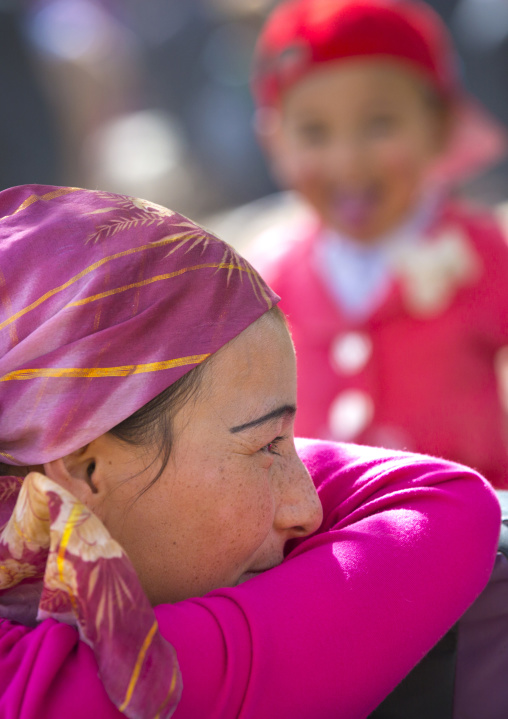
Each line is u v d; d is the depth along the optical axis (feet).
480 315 11.07
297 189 12.08
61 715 3.91
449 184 12.43
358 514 5.47
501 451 11.11
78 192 5.32
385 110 11.44
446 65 12.08
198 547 4.98
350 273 11.40
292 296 11.75
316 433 11.30
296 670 4.37
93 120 35.94
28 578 4.63
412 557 4.99
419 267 11.09
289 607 4.51
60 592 4.12
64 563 4.00
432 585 4.95
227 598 4.55
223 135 36.58
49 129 33.60
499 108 34.09
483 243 11.28
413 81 11.49
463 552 5.18
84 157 35.17
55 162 33.86
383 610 4.70
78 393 4.73
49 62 33.76
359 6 11.39
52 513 4.05
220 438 4.91
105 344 4.73
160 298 4.83
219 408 4.91
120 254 4.82
